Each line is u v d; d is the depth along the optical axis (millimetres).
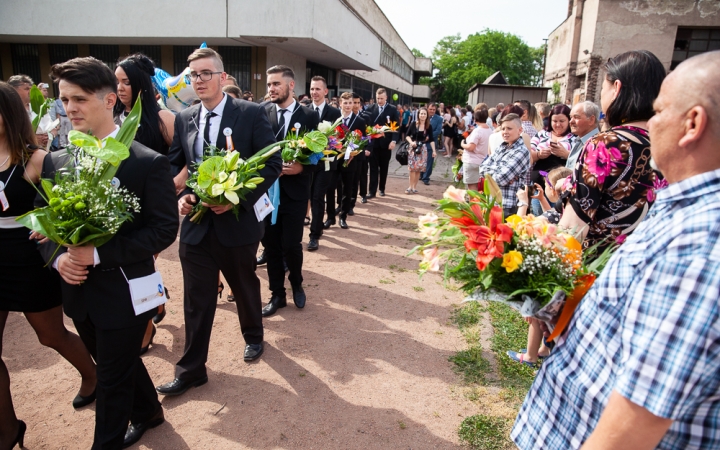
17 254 2459
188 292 3070
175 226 2354
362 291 4848
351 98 7672
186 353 3094
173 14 12664
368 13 21047
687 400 994
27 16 13188
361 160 7754
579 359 1332
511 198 4316
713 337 961
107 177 2047
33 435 2701
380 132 7750
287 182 4172
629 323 1077
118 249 2143
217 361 3490
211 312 3127
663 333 998
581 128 4043
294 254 4273
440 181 11789
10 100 2342
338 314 4301
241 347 3699
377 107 9266
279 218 4211
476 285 1758
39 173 2459
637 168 2143
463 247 1755
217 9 12438
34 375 3277
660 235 1107
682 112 1063
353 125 7750
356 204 8898
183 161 3361
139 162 2246
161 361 3486
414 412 2971
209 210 3012
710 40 18672
